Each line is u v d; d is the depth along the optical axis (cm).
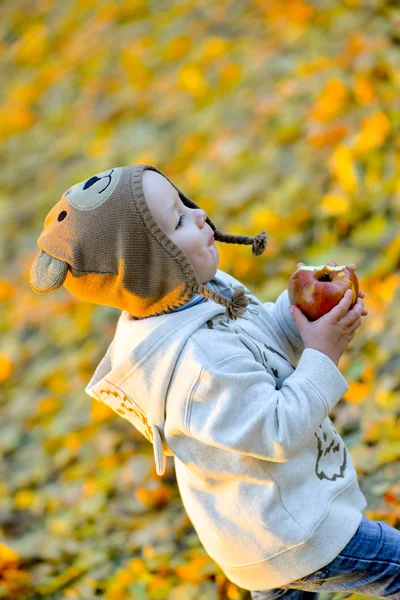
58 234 194
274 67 536
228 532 198
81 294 201
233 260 426
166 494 346
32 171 633
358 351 343
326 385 189
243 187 468
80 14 787
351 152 427
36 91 723
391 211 399
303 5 563
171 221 192
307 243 416
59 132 656
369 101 453
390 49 477
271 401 185
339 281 202
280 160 470
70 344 476
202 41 619
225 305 188
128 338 203
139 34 689
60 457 396
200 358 188
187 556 303
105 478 369
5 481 399
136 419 210
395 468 285
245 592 275
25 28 833
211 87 566
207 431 183
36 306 518
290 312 213
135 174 192
